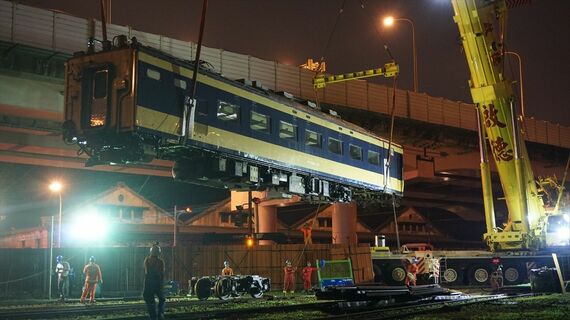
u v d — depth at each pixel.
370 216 74.69
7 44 29.27
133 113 15.97
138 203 56.97
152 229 57.00
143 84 16.34
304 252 34.28
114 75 16.38
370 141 27.75
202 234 58.56
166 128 16.92
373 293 20.16
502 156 28.58
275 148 21.23
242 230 60.44
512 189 28.64
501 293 26.78
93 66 16.56
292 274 28.75
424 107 49.41
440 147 55.12
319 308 18.75
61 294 27.30
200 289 23.75
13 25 29.42
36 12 30.12
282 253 34.50
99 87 16.56
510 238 28.64
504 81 28.06
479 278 33.16
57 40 30.53
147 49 16.58
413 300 21.30
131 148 16.80
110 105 16.28
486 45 27.94
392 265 32.59
